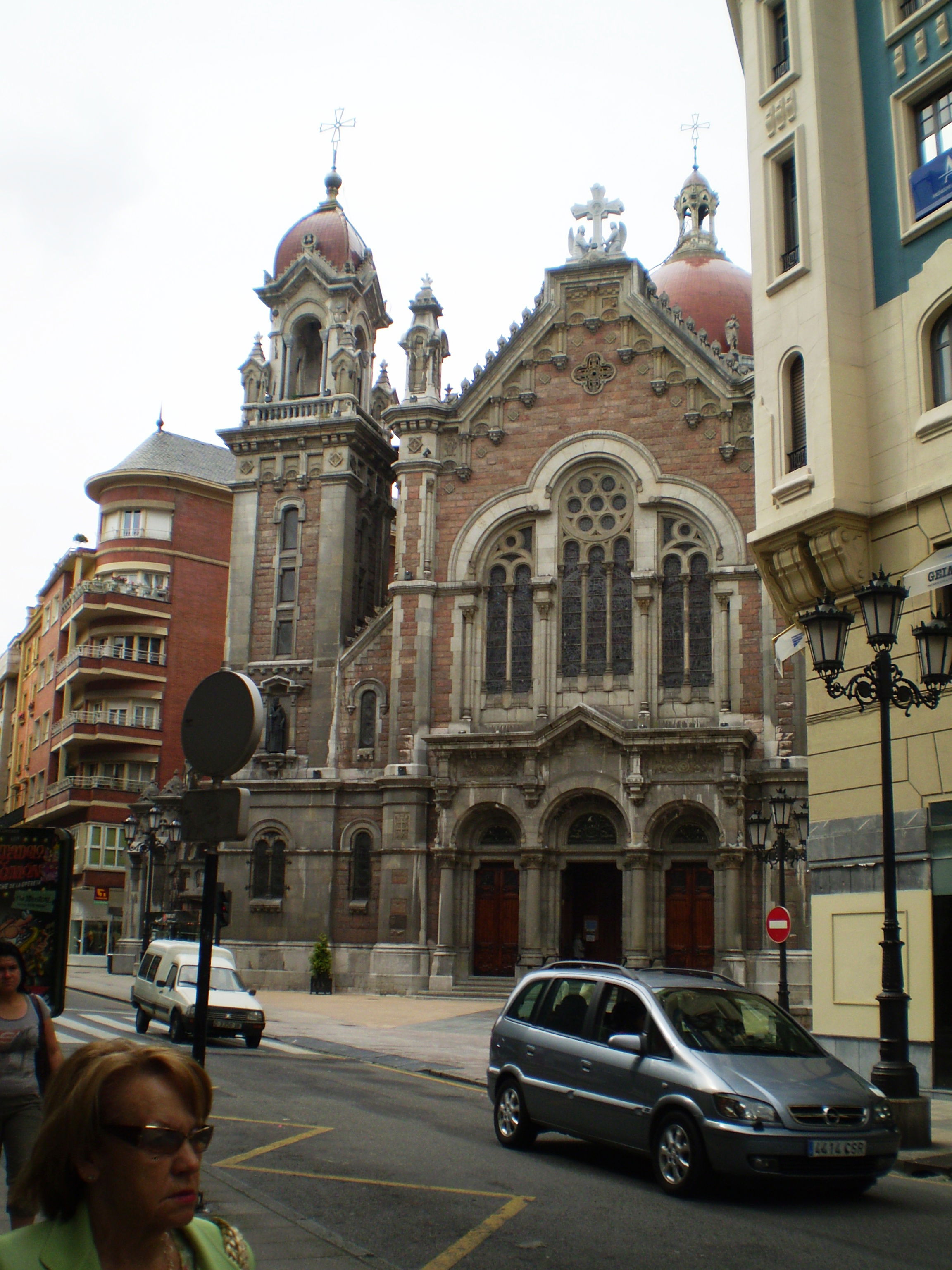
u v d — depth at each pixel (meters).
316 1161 13.81
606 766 42.69
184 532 74.88
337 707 47.66
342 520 49.56
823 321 23.89
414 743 45.56
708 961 41.31
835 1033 22.67
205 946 10.55
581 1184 13.16
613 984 15.00
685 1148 12.67
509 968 43.62
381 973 43.81
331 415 50.62
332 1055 27.27
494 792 43.84
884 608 17.05
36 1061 8.83
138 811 54.03
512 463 46.81
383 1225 10.99
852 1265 9.96
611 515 45.56
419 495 47.28
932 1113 19.05
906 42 23.92
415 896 44.22
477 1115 18.25
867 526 23.36
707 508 44.19
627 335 46.31
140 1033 29.69
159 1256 3.50
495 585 46.50
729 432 44.50
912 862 21.56
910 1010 21.22
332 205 56.25
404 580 46.81
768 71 26.47
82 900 69.31
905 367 23.03
